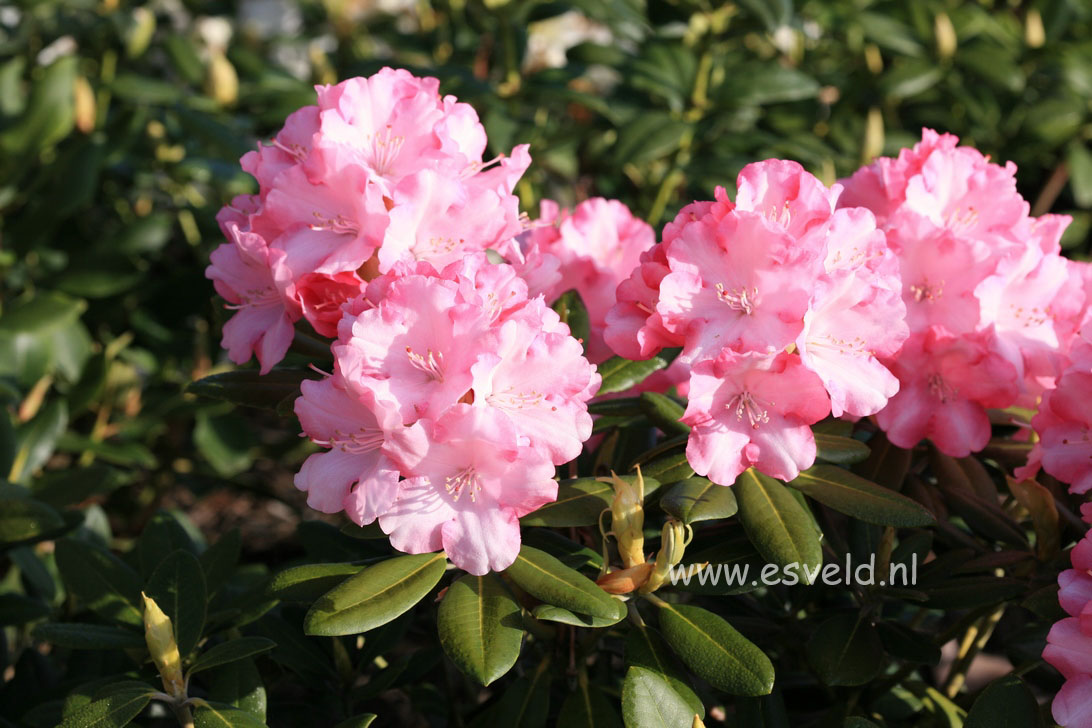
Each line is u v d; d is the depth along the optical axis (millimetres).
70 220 1692
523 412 812
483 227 856
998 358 891
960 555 928
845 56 1799
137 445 1450
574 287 983
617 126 1454
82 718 822
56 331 1468
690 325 828
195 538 1151
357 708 1234
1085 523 904
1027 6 1782
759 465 834
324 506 817
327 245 853
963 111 1686
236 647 874
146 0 1889
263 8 2213
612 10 1424
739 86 1427
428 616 1155
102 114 1571
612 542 919
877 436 958
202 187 1885
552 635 915
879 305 831
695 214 845
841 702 1002
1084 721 817
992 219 930
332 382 820
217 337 1644
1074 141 1688
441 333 800
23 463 1249
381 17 1950
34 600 1084
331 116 847
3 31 1856
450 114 878
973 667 1309
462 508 808
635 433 982
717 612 1022
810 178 829
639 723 818
